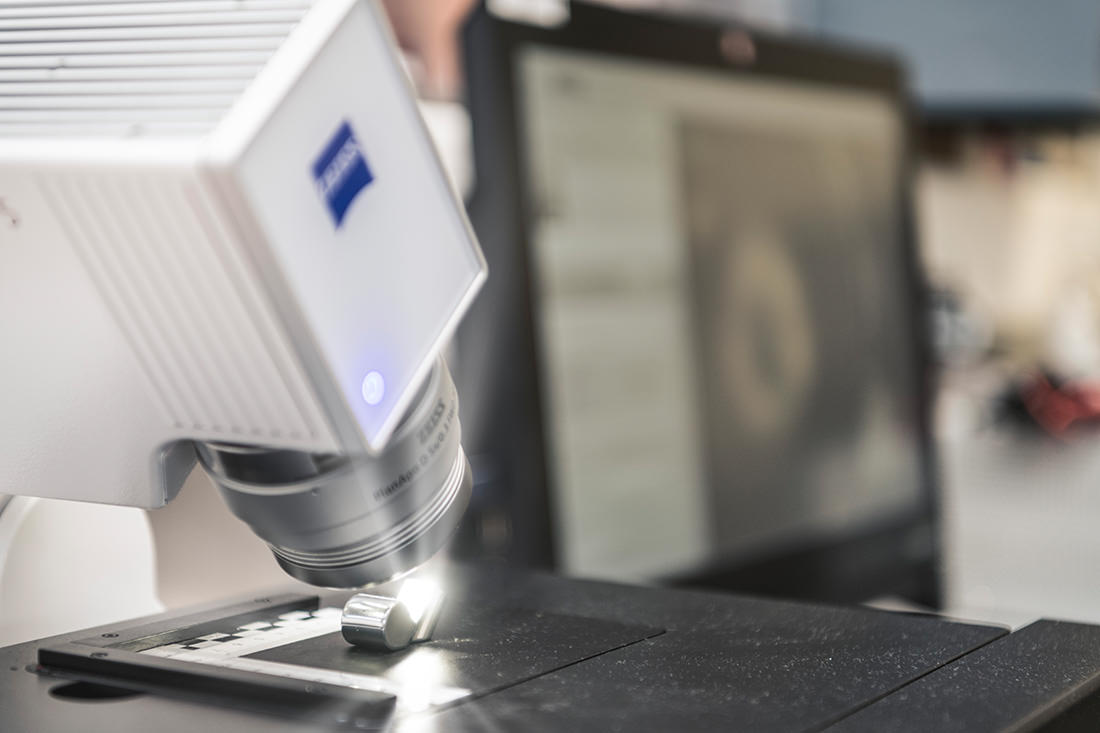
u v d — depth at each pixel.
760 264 1.06
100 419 0.41
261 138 0.33
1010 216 1.59
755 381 1.05
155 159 0.33
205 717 0.37
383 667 0.42
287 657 0.44
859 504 1.14
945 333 1.52
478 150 0.87
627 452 0.94
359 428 0.36
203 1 0.37
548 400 0.87
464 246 0.40
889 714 0.36
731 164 1.04
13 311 0.40
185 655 0.44
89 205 0.35
